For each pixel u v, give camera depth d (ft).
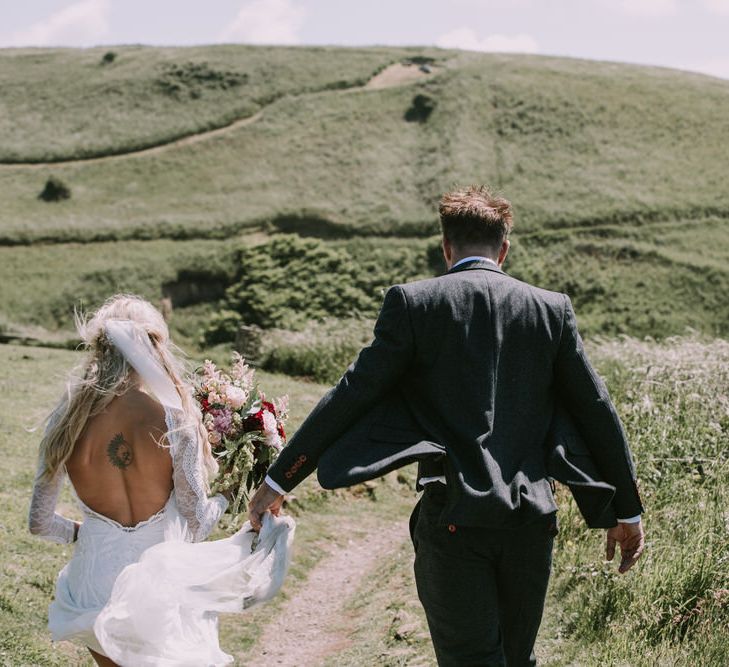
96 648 11.06
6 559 21.42
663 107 188.24
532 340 10.05
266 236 152.56
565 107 187.83
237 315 126.62
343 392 9.73
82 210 158.81
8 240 147.33
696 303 132.67
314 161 175.52
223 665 11.08
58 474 11.20
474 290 10.07
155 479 11.19
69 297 133.39
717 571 17.04
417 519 10.59
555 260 143.74
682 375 30.68
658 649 15.30
